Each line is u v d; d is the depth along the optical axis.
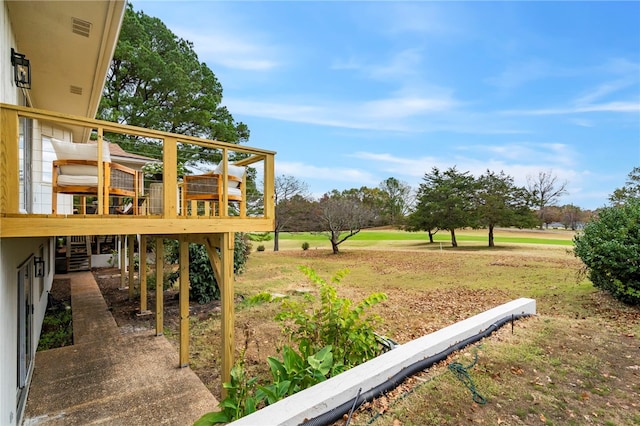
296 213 24.28
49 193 6.92
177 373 4.67
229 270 4.16
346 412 2.54
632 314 5.87
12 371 3.30
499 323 4.54
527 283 9.79
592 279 7.30
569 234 31.36
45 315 7.48
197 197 4.55
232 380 3.06
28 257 4.43
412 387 2.97
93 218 3.22
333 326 3.63
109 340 5.95
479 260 15.09
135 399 4.00
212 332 6.42
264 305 8.10
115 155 11.01
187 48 20.44
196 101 18.14
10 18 4.03
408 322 6.79
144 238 7.63
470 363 3.46
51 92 6.58
